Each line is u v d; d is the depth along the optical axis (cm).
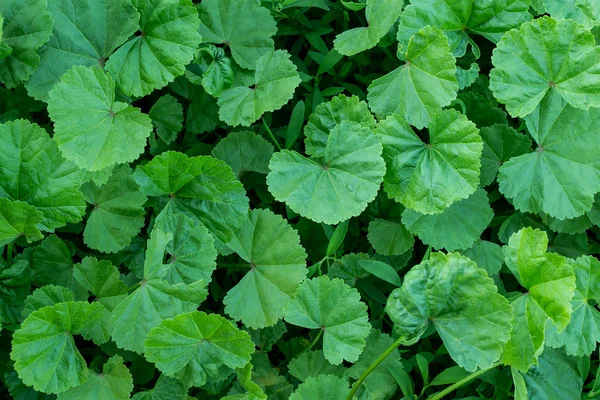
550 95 74
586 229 78
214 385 75
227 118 74
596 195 77
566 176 75
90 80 70
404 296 70
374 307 79
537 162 75
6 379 73
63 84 70
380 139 72
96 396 72
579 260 74
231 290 74
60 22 72
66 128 70
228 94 75
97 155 70
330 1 80
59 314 69
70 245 75
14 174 70
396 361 77
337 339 73
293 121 76
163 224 72
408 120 73
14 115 75
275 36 80
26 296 73
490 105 77
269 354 80
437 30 72
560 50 73
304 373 76
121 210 73
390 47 79
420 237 75
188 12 71
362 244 81
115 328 71
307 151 76
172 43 71
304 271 73
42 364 69
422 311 70
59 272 74
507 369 77
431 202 72
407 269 80
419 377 80
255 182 78
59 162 71
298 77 74
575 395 76
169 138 77
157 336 69
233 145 77
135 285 72
